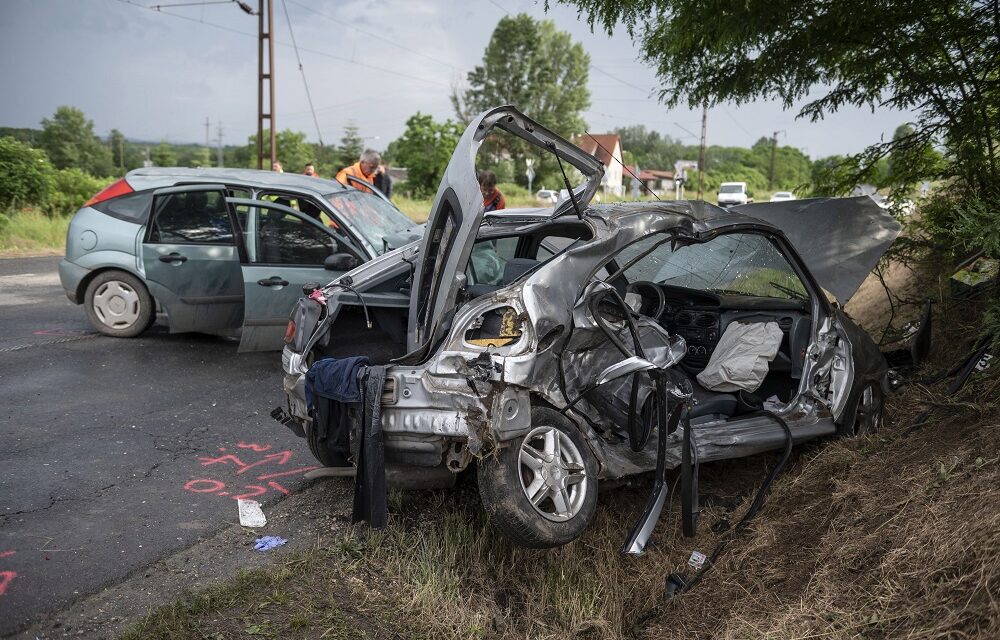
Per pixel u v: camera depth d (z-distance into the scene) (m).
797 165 95.50
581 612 3.62
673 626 3.63
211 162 117.75
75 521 3.99
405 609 3.38
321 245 6.90
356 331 4.53
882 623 3.00
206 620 3.15
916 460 3.98
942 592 2.93
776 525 4.07
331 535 3.99
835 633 3.06
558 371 3.63
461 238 3.54
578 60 76.50
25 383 6.25
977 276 6.07
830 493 4.12
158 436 5.27
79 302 7.72
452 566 3.75
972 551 2.96
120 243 7.41
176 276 7.14
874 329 7.38
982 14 5.92
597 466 3.78
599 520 4.29
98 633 3.05
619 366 3.62
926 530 3.29
